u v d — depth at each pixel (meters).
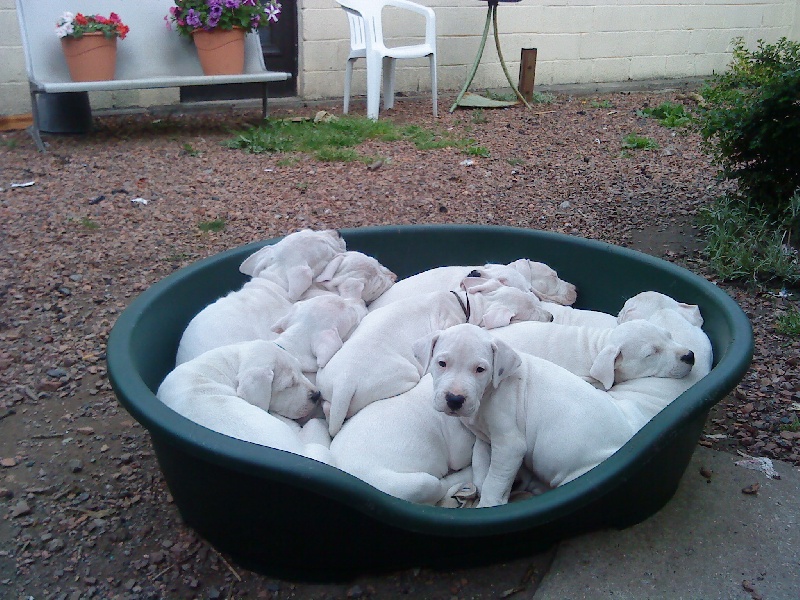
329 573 1.46
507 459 1.62
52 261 2.84
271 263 2.24
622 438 1.60
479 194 3.64
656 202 3.52
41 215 3.24
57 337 2.36
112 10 4.41
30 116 4.57
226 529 1.47
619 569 1.47
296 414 1.82
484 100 5.57
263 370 1.75
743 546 1.53
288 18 5.41
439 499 1.63
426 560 1.45
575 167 4.07
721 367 1.58
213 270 2.22
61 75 4.27
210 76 4.38
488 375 1.60
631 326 1.83
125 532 1.60
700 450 1.83
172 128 4.62
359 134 4.54
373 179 3.81
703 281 2.08
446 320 2.01
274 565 1.47
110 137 4.39
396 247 2.53
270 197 3.53
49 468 1.79
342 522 1.36
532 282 2.32
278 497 1.35
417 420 1.69
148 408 1.41
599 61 6.54
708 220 3.11
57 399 2.06
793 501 1.66
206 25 4.38
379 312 1.97
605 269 2.36
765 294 2.62
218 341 1.98
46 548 1.56
